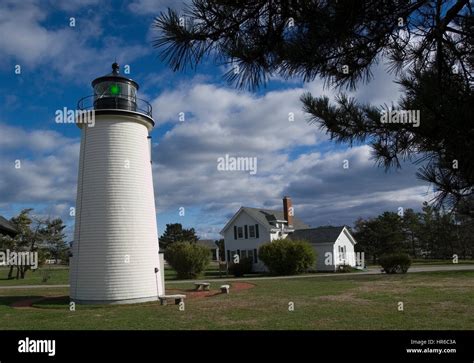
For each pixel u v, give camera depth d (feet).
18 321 45.19
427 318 41.01
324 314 45.11
